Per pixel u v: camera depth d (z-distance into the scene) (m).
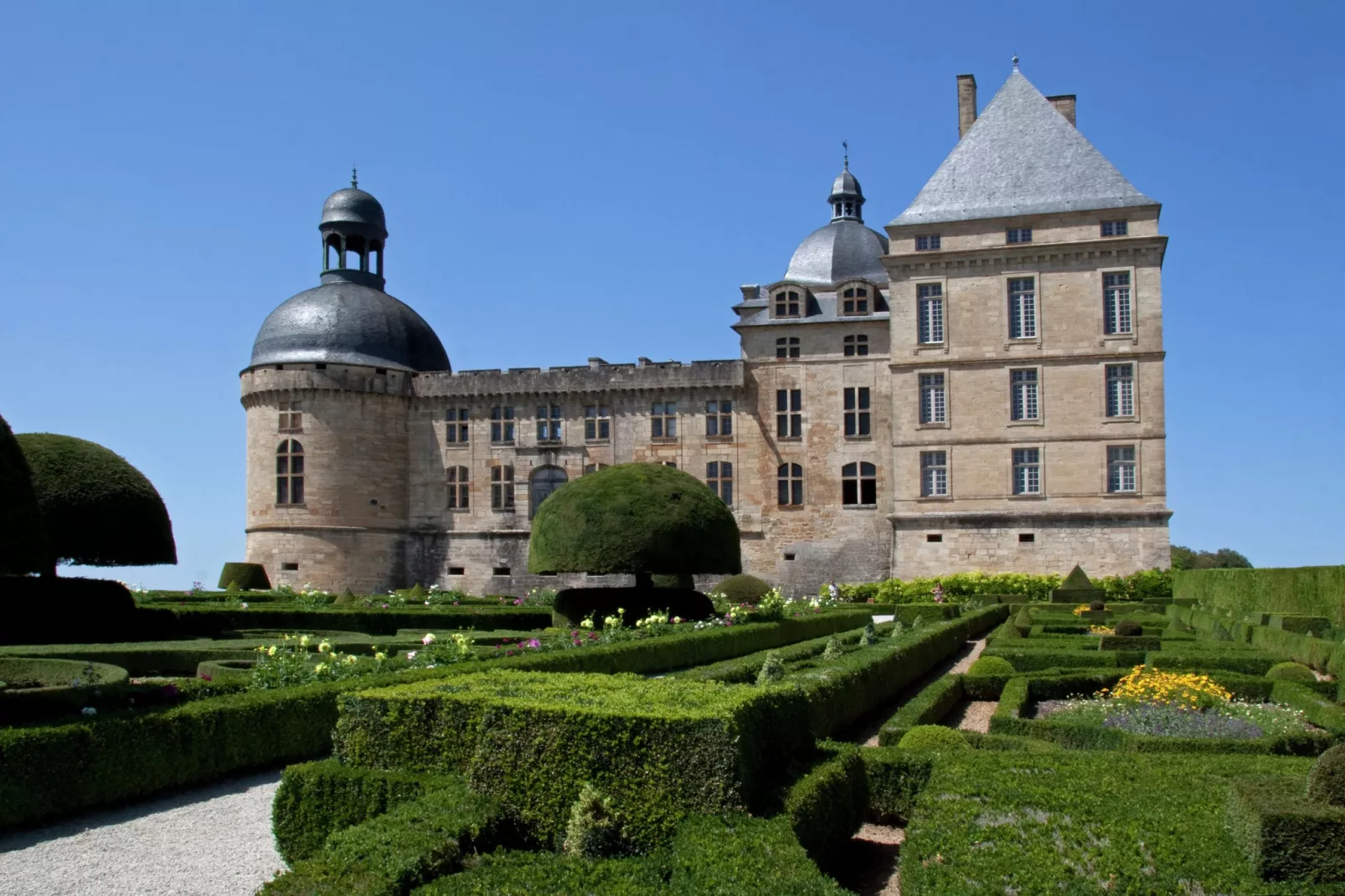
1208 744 14.70
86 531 32.94
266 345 69.50
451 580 70.19
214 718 14.69
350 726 11.10
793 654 23.12
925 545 58.59
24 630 29.33
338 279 73.44
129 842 11.89
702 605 36.16
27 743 12.44
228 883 10.41
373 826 9.09
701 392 67.50
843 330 65.62
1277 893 8.28
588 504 35.41
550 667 19.53
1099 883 8.40
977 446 58.38
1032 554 57.25
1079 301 57.66
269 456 68.12
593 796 9.60
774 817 9.55
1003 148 60.66
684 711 9.95
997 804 9.91
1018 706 18.27
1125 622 31.48
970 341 58.81
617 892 7.98
